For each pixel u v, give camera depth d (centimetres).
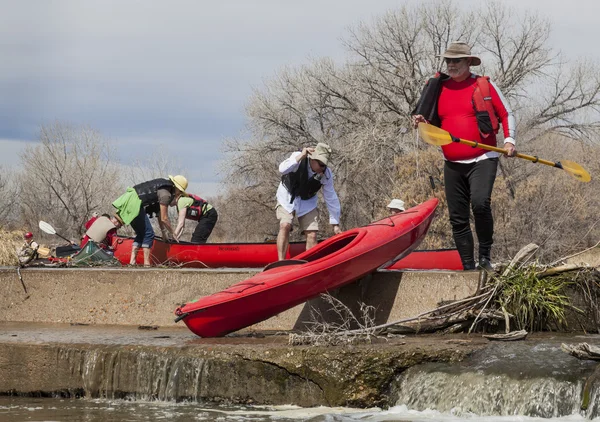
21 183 4125
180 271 930
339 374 648
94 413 654
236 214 3114
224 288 901
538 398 572
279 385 664
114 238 1339
